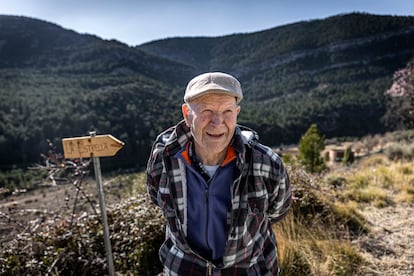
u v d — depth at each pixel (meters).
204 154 1.12
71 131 46.22
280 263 2.28
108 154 1.87
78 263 2.34
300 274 2.25
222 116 1.04
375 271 2.34
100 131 44.69
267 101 102.81
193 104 1.06
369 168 5.83
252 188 1.13
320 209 3.30
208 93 1.01
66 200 2.68
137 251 2.41
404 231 3.01
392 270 2.36
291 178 3.51
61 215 2.71
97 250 2.50
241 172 1.10
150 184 1.29
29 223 2.49
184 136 1.16
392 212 3.56
